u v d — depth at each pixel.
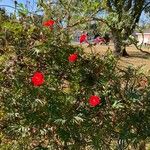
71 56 1.00
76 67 1.04
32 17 1.08
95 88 1.03
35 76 0.93
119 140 1.02
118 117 1.01
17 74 1.01
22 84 1.00
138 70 1.05
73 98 1.00
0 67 1.02
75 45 1.07
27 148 1.03
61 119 0.94
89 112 1.00
